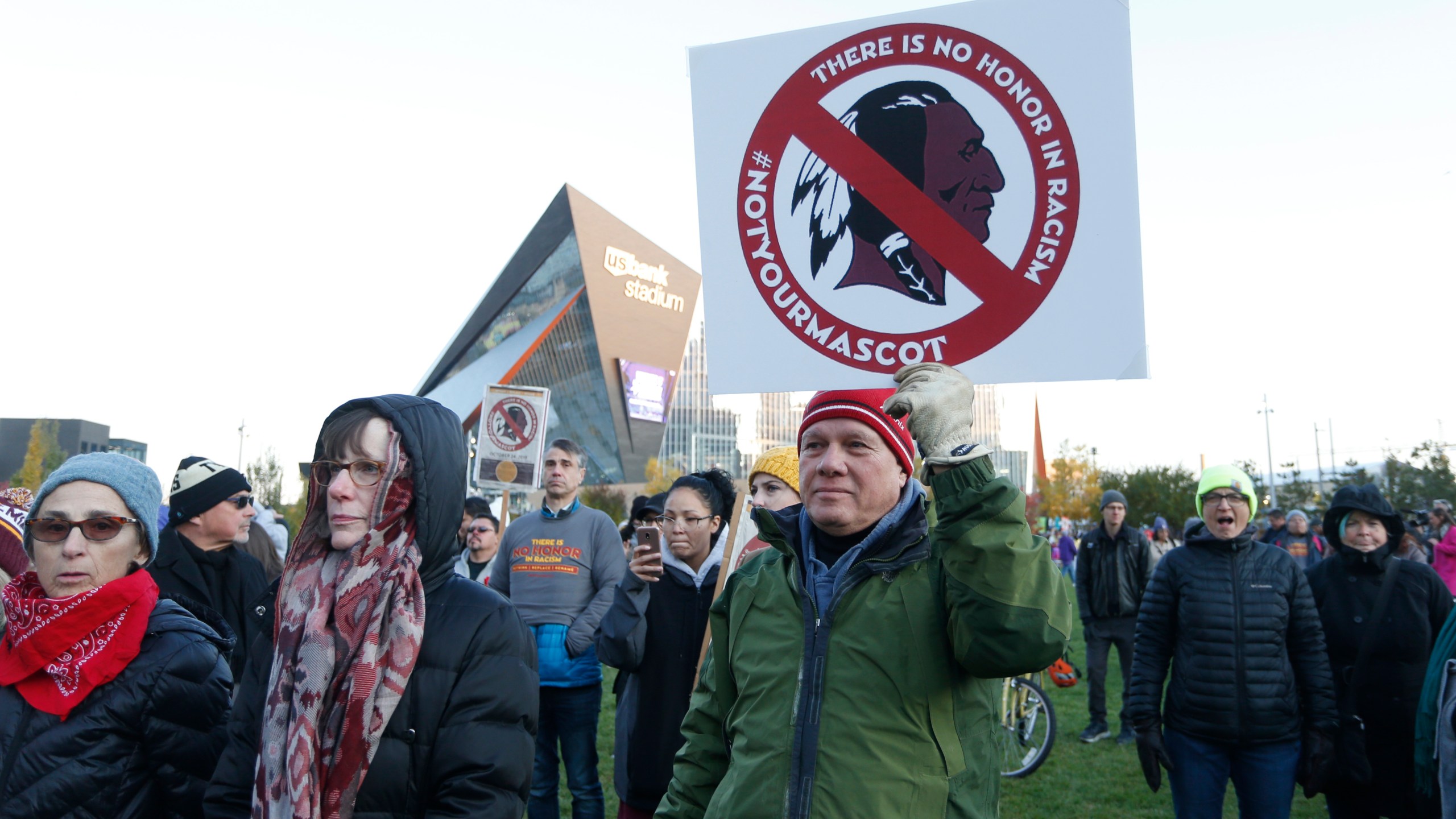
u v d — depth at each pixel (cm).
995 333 190
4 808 197
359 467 197
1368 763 358
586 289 9000
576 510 484
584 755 444
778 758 175
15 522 283
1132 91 185
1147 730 371
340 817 174
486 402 680
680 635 356
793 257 204
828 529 190
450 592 203
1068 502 4575
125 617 212
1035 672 163
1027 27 192
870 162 200
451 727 187
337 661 187
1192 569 371
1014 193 191
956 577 166
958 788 168
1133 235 183
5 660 211
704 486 381
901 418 178
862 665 175
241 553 371
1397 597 372
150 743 208
